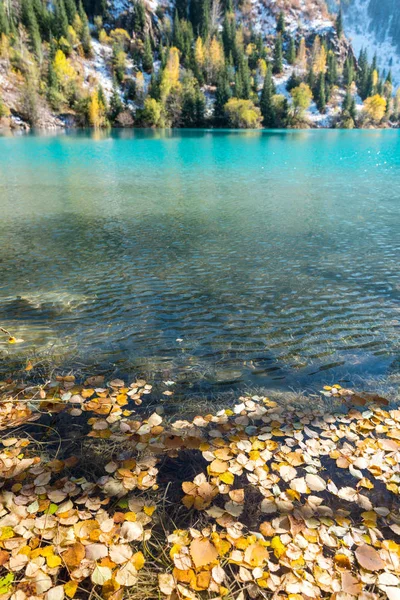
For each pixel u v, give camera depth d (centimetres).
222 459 268
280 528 216
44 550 197
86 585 186
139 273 704
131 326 503
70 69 8288
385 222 1057
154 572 193
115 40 11262
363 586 184
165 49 11444
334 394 354
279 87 11994
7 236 934
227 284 651
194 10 14300
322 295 604
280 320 520
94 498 236
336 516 225
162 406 339
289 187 1620
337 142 4516
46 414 324
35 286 643
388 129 10625
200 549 202
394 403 343
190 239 916
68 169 2152
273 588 182
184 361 419
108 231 983
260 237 929
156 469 261
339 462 266
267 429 302
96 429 303
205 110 9438
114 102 8500
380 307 559
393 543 207
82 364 411
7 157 2686
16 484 244
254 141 4606
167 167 2277
